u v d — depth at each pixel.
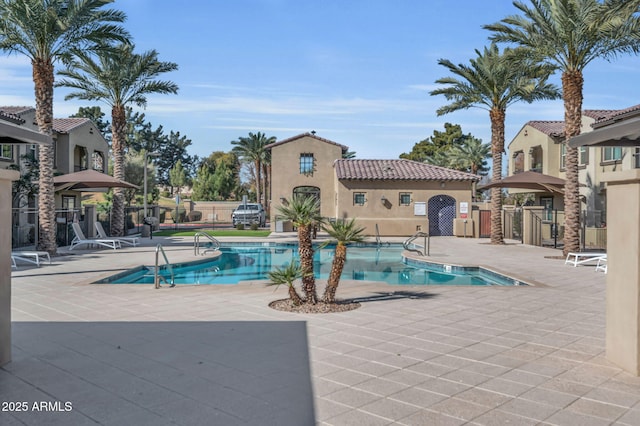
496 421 4.05
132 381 4.91
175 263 15.65
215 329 7.04
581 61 17.58
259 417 4.11
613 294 5.56
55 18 16.31
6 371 5.18
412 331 7.00
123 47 23.67
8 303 5.45
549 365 5.50
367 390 4.72
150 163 50.75
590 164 26.06
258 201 50.66
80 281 11.51
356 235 8.84
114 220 24.83
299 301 8.65
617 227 5.47
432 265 16.64
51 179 17.62
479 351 6.04
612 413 4.21
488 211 30.05
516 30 18.27
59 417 4.07
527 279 12.24
